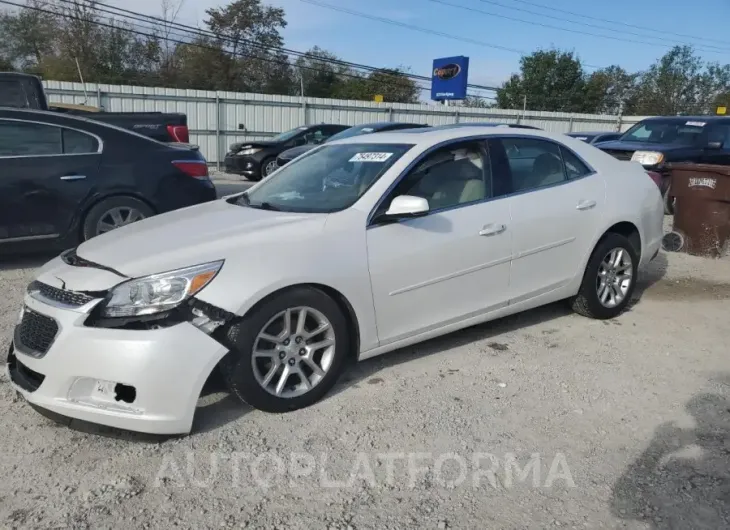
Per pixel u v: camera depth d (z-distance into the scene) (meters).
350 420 3.52
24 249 6.36
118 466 3.05
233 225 3.77
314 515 2.71
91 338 3.09
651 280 6.77
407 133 4.63
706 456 3.24
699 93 54.28
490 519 2.71
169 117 10.38
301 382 3.64
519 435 3.41
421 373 4.17
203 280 3.25
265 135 23.62
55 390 3.17
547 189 4.74
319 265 3.54
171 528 2.61
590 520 2.72
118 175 6.66
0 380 3.95
